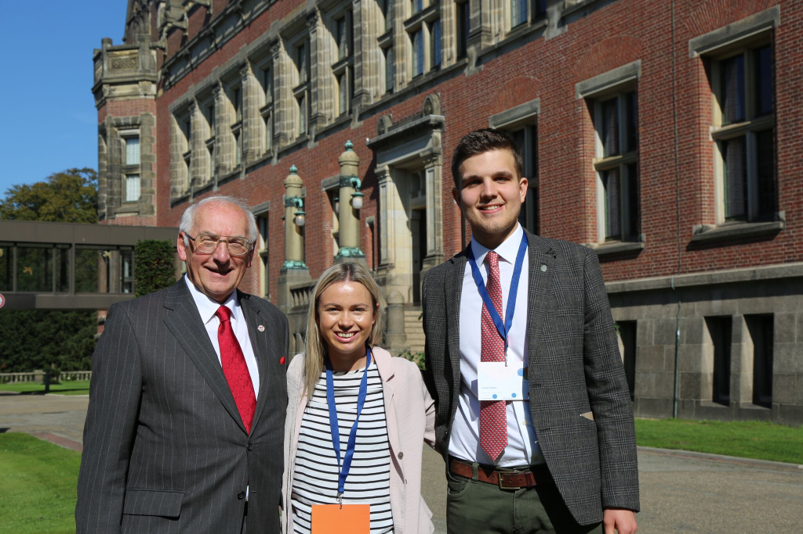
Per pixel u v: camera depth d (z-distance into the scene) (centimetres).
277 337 324
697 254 1259
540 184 1605
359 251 1691
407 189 2148
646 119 1362
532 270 298
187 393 286
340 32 2531
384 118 2128
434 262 1905
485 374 291
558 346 288
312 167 2552
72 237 2820
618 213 1470
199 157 3419
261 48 2881
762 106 1211
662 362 1291
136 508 280
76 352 4772
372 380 315
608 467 283
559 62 1565
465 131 1844
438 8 1978
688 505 613
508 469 291
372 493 304
